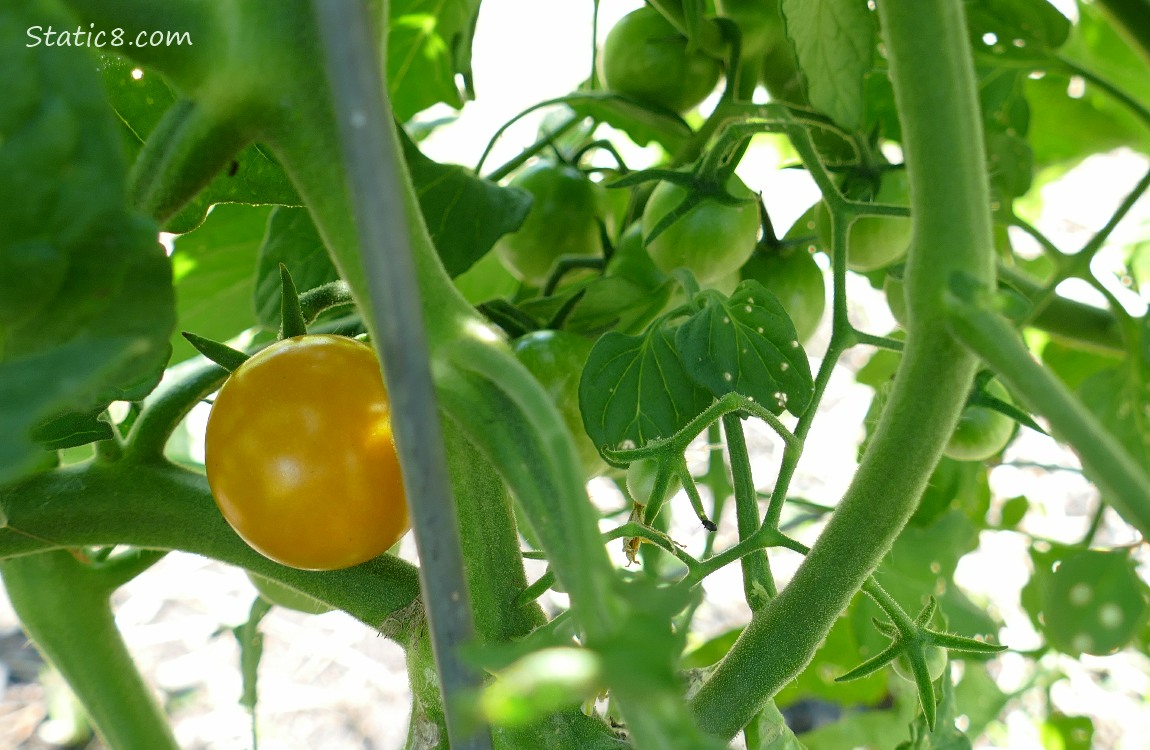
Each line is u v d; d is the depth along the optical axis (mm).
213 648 552
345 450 156
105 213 101
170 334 111
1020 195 265
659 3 244
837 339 182
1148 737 509
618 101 259
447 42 298
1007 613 490
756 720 177
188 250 296
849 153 251
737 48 241
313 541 159
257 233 298
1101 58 387
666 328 187
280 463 155
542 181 257
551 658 70
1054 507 564
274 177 183
